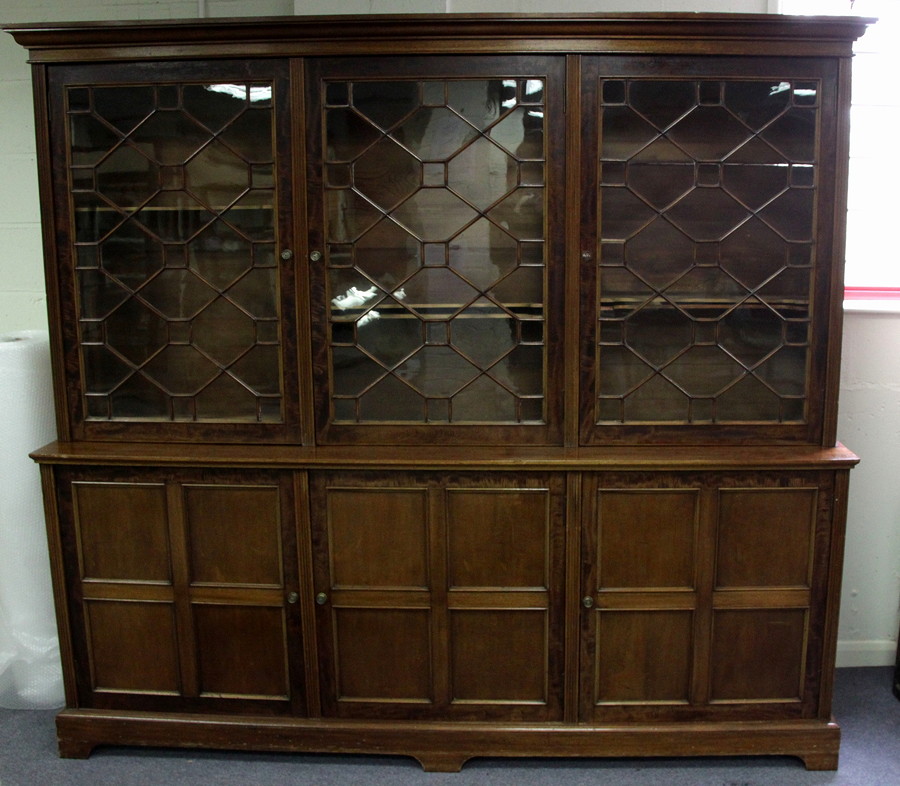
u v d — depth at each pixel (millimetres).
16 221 2443
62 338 1982
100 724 2051
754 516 1917
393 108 1858
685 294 1907
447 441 1967
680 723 2008
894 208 2369
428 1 2217
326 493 1937
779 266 1896
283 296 1928
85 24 1803
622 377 1937
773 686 1996
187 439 2004
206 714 2059
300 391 1959
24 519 2213
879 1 2279
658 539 1929
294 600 1988
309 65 1838
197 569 2000
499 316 1921
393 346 1945
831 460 1857
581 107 1825
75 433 2029
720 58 1816
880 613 2455
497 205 1880
